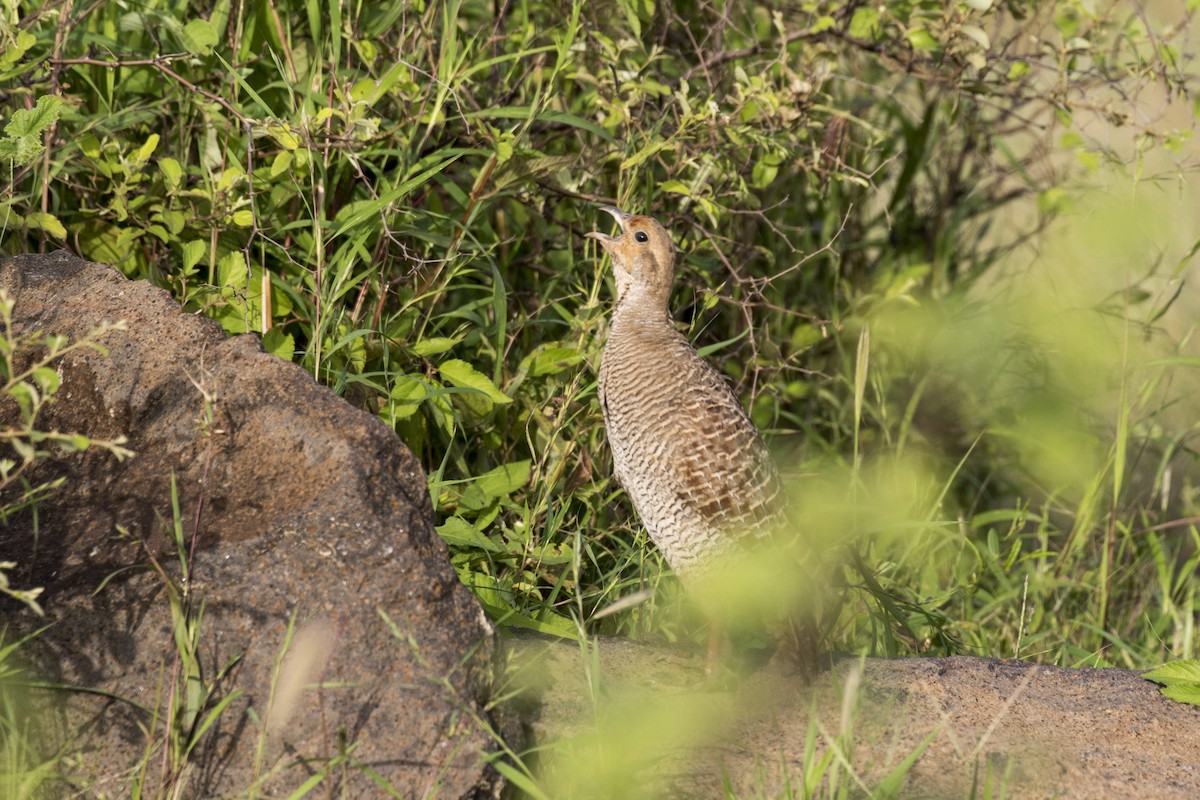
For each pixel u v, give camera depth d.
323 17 10.25
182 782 6.22
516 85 10.45
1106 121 12.35
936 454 12.55
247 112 9.65
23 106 9.57
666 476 8.16
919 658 8.34
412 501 7.24
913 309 12.57
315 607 6.72
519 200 10.30
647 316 8.55
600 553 9.74
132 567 6.80
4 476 6.44
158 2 9.83
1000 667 8.25
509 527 9.34
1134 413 12.45
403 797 6.39
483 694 6.81
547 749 6.96
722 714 7.49
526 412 9.76
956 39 11.77
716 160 10.45
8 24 8.59
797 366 12.33
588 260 10.30
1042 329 9.67
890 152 13.89
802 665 7.84
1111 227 6.64
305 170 9.48
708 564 8.17
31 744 6.45
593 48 10.72
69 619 6.64
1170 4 15.80
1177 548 12.58
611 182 11.13
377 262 9.62
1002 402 12.15
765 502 8.19
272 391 7.38
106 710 6.52
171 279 9.17
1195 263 14.58
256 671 6.59
